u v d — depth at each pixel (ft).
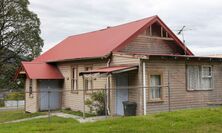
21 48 139.95
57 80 80.23
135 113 57.00
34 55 139.95
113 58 63.00
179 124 38.81
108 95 62.13
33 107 78.79
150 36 69.77
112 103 61.62
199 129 36.81
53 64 83.30
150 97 57.72
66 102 78.28
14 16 136.77
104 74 55.83
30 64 80.89
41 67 81.00
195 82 64.39
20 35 138.62
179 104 61.41
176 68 61.52
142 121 40.04
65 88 78.69
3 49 139.64
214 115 44.06
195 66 64.69
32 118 62.95
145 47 69.00
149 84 57.41
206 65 66.28
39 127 38.04
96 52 67.36
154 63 58.39
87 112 67.56
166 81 59.77
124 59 60.03
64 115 64.54
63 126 38.63
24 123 45.52
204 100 65.46
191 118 42.04
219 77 68.69
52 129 36.88
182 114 44.47
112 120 41.19
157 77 59.11
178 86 61.57
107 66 63.46
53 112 71.46
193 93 63.82
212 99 67.00
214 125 39.04
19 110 89.61
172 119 41.42
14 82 139.54
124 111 57.21
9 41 139.03
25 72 80.02
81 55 71.56
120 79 61.21
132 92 58.39
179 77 61.82
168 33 72.08
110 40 70.95
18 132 35.01
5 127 40.60
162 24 71.20
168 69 60.34
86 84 70.54
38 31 142.41
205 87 66.18
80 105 71.87
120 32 73.26
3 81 140.36
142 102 56.34
